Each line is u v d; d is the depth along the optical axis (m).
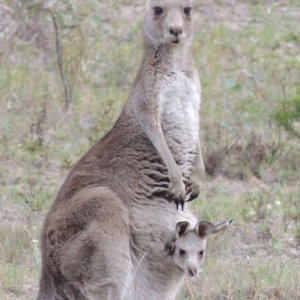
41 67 18.48
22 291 10.50
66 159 14.74
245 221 13.03
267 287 10.46
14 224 12.10
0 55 17.84
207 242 11.91
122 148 9.52
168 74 9.62
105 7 21.97
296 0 23.42
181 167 9.64
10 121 15.97
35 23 19.11
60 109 16.73
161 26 9.66
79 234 8.96
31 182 13.88
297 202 13.73
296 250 12.25
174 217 9.45
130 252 9.19
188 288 10.06
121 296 8.91
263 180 14.95
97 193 9.16
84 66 18.27
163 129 9.56
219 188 14.45
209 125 16.69
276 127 16.73
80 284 8.92
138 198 9.38
